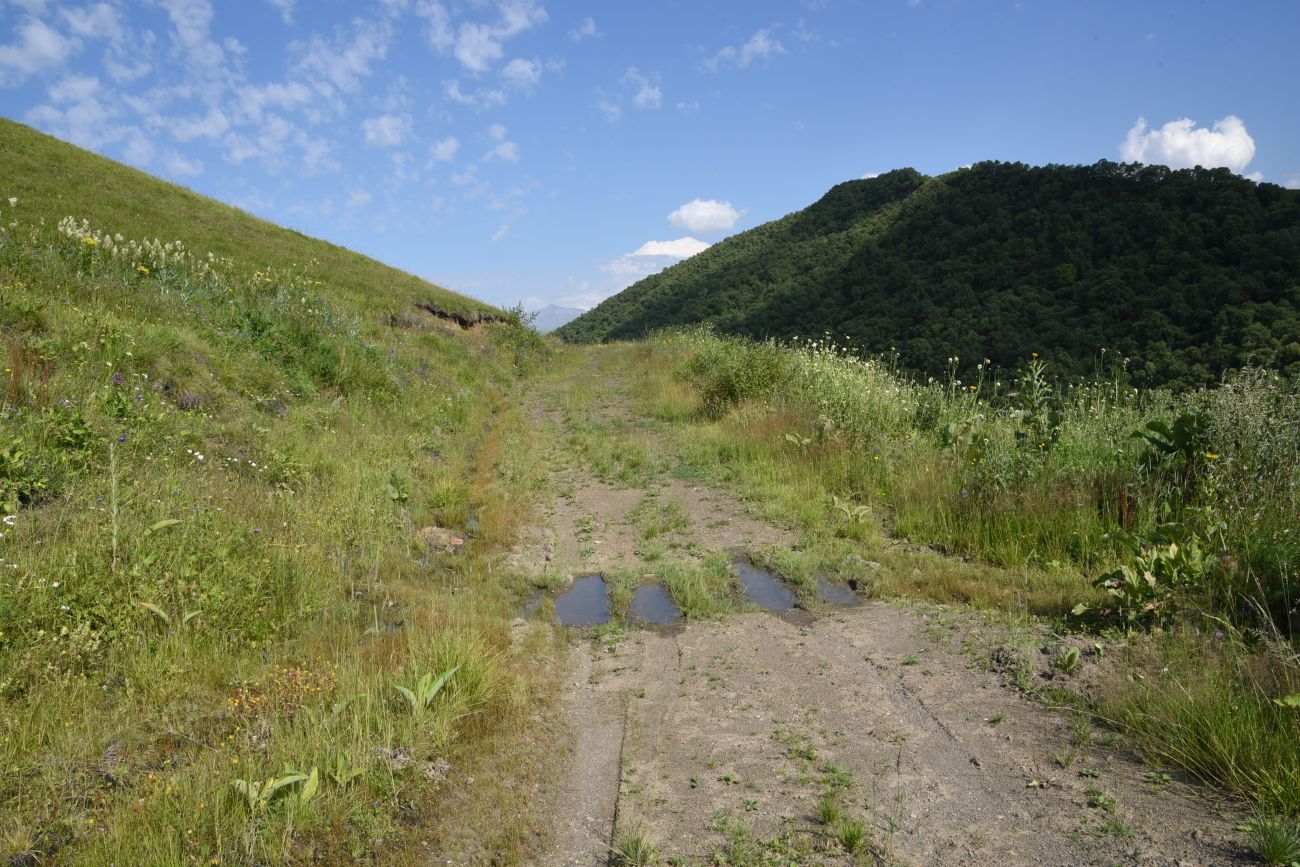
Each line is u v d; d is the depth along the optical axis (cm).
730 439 1160
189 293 1133
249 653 443
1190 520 585
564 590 635
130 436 650
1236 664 384
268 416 884
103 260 1109
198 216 2222
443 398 1335
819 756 367
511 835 308
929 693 427
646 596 618
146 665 399
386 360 1331
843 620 548
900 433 1021
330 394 1085
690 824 316
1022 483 733
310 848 287
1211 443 638
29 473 546
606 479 1009
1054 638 480
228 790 306
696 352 1967
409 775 332
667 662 492
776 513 827
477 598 579
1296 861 252
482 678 416
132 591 450
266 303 1277
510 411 1491
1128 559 582
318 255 2417
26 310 782
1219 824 286
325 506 688
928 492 800
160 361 821
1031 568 620
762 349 1502
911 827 304
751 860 286
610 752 385
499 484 934
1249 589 472
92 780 318
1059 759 345
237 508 612
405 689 374
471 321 2436
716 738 392
